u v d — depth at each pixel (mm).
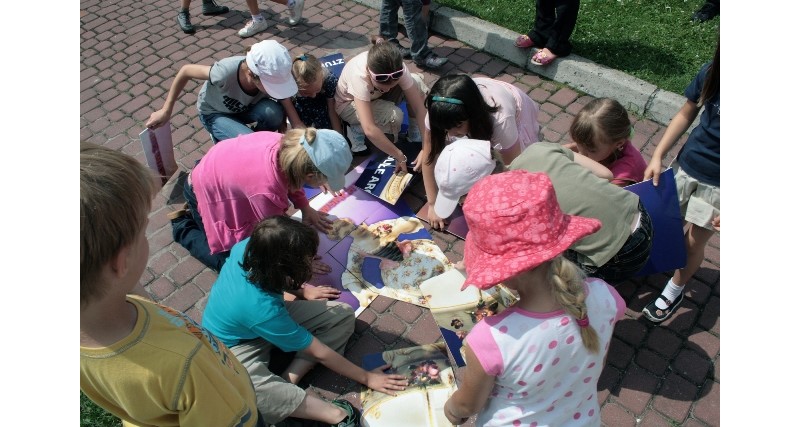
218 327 2418
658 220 2516
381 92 3246
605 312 1505
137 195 1131
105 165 1089
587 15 4527
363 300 2865
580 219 1432
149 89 4473
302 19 5168
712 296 2811
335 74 4027
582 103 3998
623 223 2203
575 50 4219
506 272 1322
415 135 3660
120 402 1336
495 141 2797
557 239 1359
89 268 1078
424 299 2816
